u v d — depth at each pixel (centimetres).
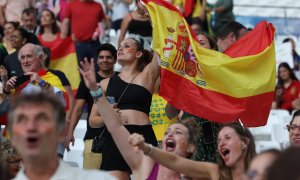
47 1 3809
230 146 1534
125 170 1883
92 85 1555
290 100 3102
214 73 1992
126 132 1566
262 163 972
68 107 2178
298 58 3722
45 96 1071
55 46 2917
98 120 2008
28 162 1066
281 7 4603
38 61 2152
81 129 2655
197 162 1508
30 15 3244
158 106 2150
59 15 3719
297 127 1927
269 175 880
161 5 2027
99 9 3300
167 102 2083
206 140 1911
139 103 1903
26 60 2141
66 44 2916
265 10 4638
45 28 2998
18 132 1053
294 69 3700
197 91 1981
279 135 2703
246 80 2005
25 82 2023
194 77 1986
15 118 1059
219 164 1537
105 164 1891
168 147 1620
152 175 1581
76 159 2447
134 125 1878
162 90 1959
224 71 1997
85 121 2752
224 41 2197
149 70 1945
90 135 2045
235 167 1537
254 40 2075
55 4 3794
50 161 1080
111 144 1900
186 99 1975
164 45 1975
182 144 1611
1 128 2333
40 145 1056
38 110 1059
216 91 1992
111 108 1565
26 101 1062
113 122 1569
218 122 1962
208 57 2017
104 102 1557
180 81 1975
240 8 4656
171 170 1573
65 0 3734
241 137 1536
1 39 3231
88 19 3250
